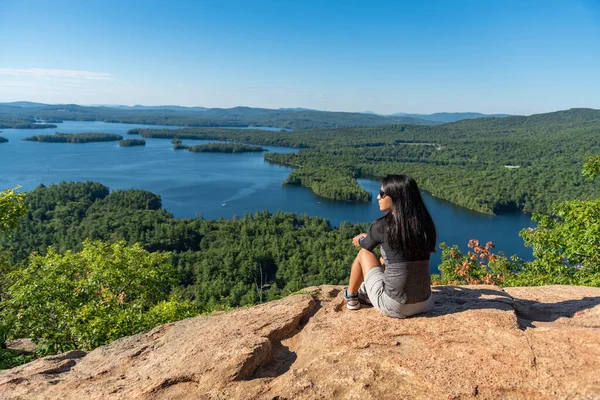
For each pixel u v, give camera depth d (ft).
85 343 33.55
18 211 40.63
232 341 12.71
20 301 36.63
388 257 12.30
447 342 11.00
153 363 12.80
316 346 11.85
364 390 9.50
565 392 8.82
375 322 12.47
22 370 13.76
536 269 38.14
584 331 11.07
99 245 47.47
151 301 45.98
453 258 43.75
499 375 9.52
